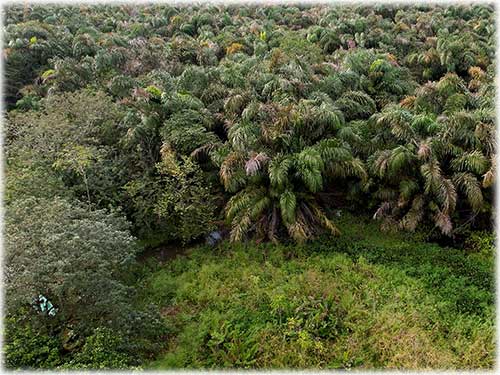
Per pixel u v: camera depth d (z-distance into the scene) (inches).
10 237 325.1
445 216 449.4
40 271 305.3
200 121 532.1
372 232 502.0
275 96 553.0
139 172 523.2
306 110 492.1
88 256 323.0
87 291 331.3
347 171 469.7
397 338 355.3
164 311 412.5
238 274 446.0
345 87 642.8
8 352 317.7
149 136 530.3
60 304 339.0
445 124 472.1
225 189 509.0
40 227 349.7
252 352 356.5
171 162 475.5
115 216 471.8
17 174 466.6
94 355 308.2
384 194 485.1
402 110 503.5
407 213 473.1
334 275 430.6
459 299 389.1
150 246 519.8
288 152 475.8
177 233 510.0
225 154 484.1
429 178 439.5
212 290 423.2
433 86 585.9
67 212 381.1
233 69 639.8
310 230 489.7
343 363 343.3
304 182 453.4
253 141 478.6
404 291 401.1
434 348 345.1
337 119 486.6
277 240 481.7
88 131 543.2
